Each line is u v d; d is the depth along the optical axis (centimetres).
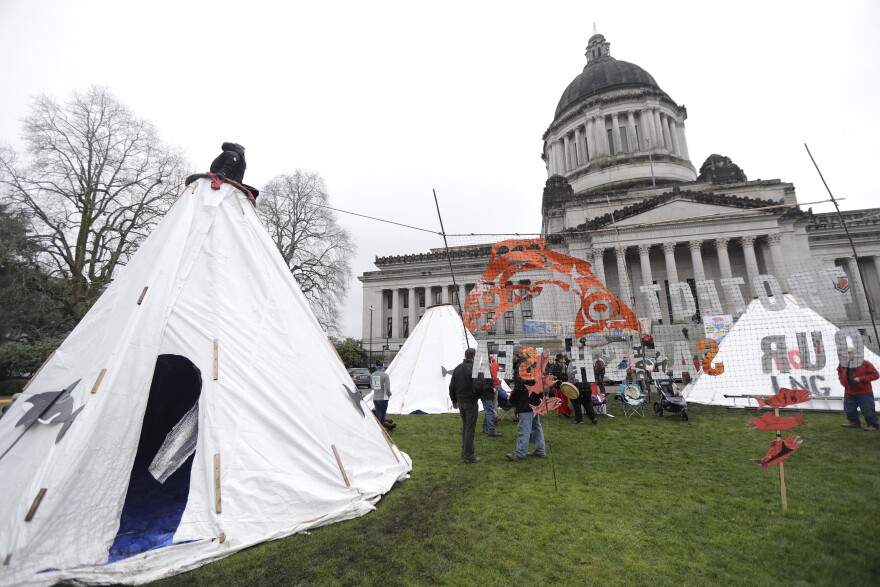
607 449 786
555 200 4459
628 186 4519
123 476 398
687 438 858
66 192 2264
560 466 677
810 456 686
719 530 427
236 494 417
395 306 5641
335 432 538
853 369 896
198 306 503
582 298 1107
